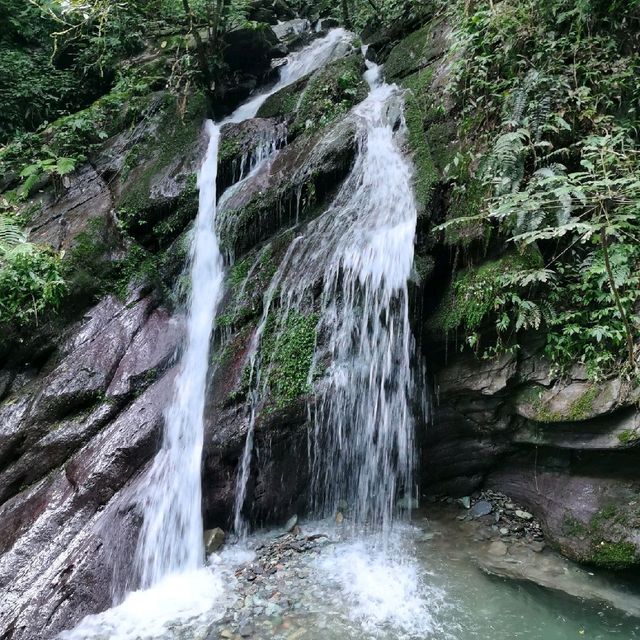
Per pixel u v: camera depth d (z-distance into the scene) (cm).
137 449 458
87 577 380
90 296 591
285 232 569
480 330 423
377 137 570
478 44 523
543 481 436
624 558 362
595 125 421
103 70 920
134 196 670
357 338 457
